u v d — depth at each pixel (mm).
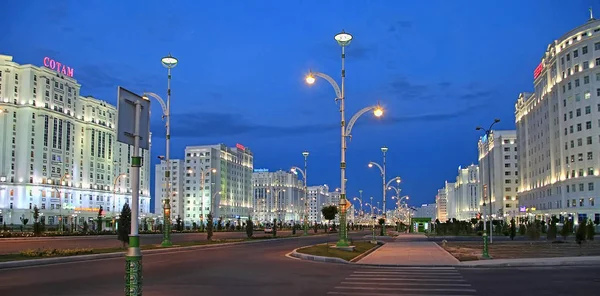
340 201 35188
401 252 35781
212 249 40375
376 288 16359
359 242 48562
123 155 191125
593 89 96188
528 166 132875
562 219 100312
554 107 108312
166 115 39750
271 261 27406
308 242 56031
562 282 18156
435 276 20188
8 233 58156
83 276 19016
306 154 83688
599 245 45094
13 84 148750
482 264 24969
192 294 14648
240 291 15344
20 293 14602
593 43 97062
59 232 69125
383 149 77125
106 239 58406
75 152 165750
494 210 168500
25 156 147125
